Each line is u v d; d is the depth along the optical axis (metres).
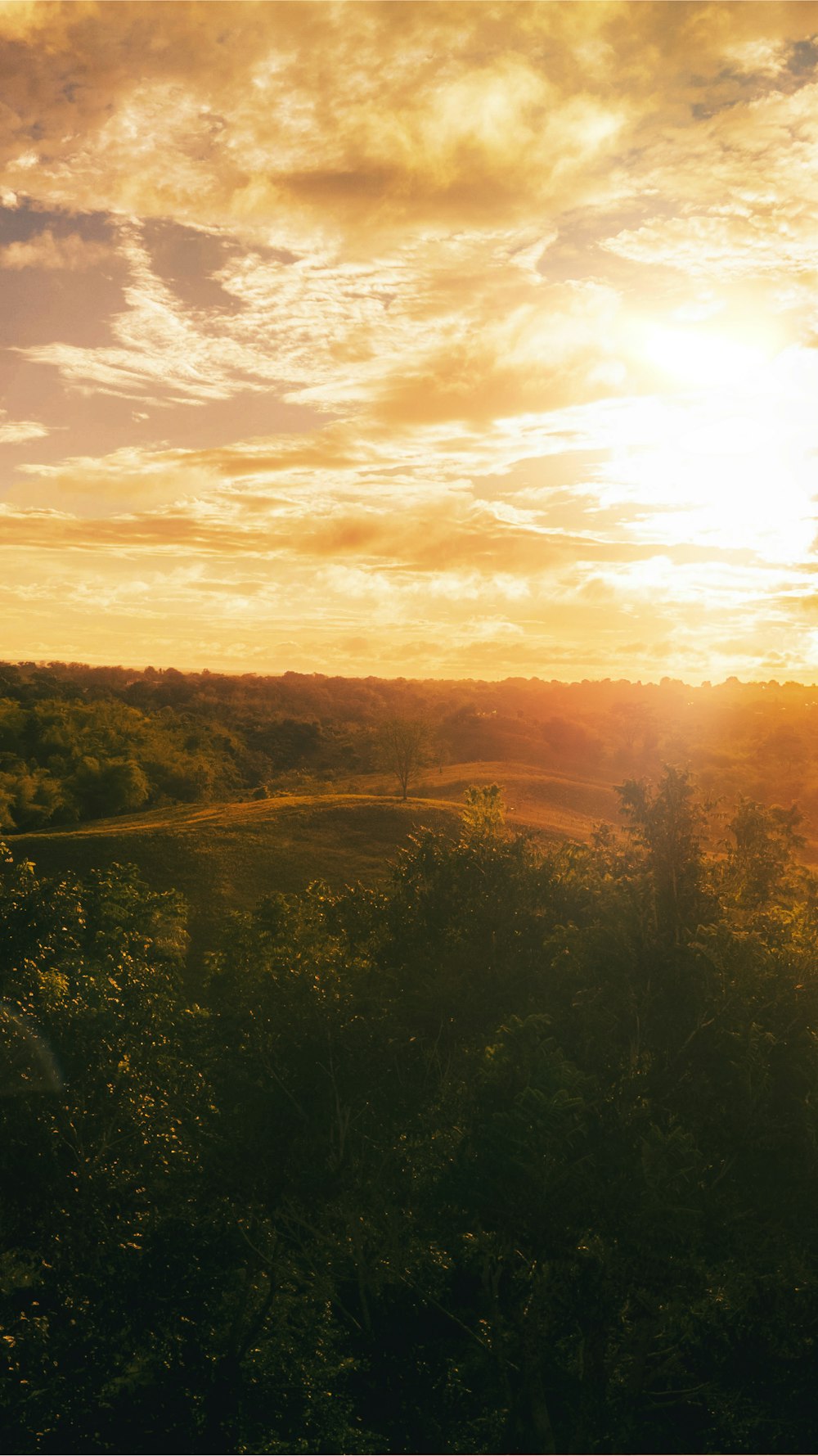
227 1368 16.06
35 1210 17.41
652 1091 17.80
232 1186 18.64
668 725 158.25
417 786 123.75
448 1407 15.70
